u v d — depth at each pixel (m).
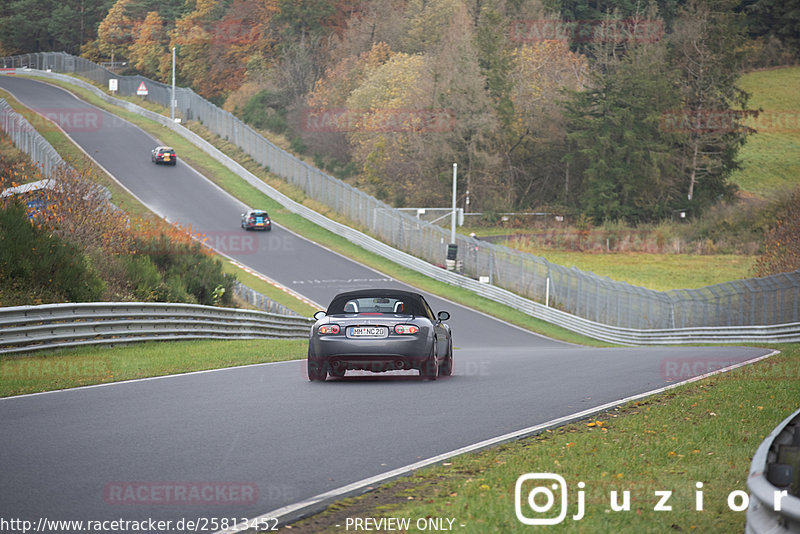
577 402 22.69
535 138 196.88
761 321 67.94
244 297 75.25
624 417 20.09
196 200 138.75
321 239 123.12
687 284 113.00
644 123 185.88
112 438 16.73
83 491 12.64
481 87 184.75
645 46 191.12
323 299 89.31
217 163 166.50
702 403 22.67
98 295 46.22
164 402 21.77
